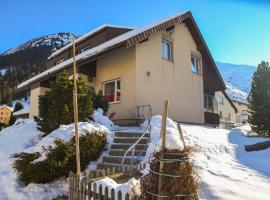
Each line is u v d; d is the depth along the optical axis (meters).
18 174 7.51
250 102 18.12
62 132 8.11
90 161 8.20
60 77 10.62
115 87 15.53
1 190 7.24
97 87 16.42
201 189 6.34
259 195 6.12
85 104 10.41
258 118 17.14
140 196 4.11
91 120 10.65
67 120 9.64
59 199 6.64
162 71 16.38
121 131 9.83
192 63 19.84
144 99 14.77
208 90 21.05
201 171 7.58
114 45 13.30
